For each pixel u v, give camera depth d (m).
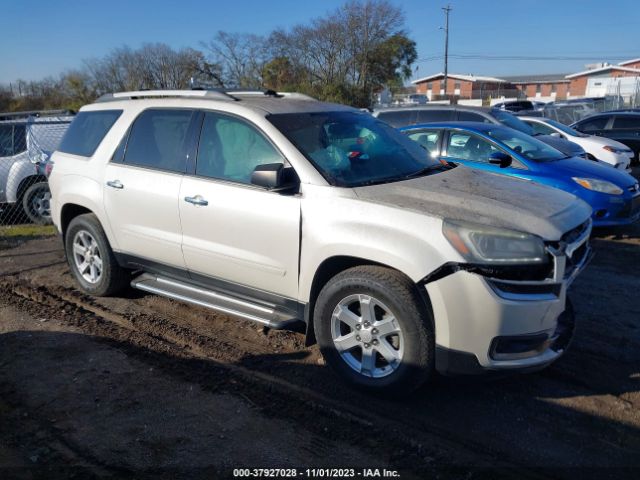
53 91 38.31
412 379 3.60
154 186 4.78
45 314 5.27
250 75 40.66
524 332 3.42
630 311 5.28
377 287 3.60
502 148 7.90
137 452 3.25
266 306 4.40
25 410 3.68
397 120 12.03
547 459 3.19
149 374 4.15
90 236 5.54
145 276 5.33
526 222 3.55
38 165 9.60
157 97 5.27
